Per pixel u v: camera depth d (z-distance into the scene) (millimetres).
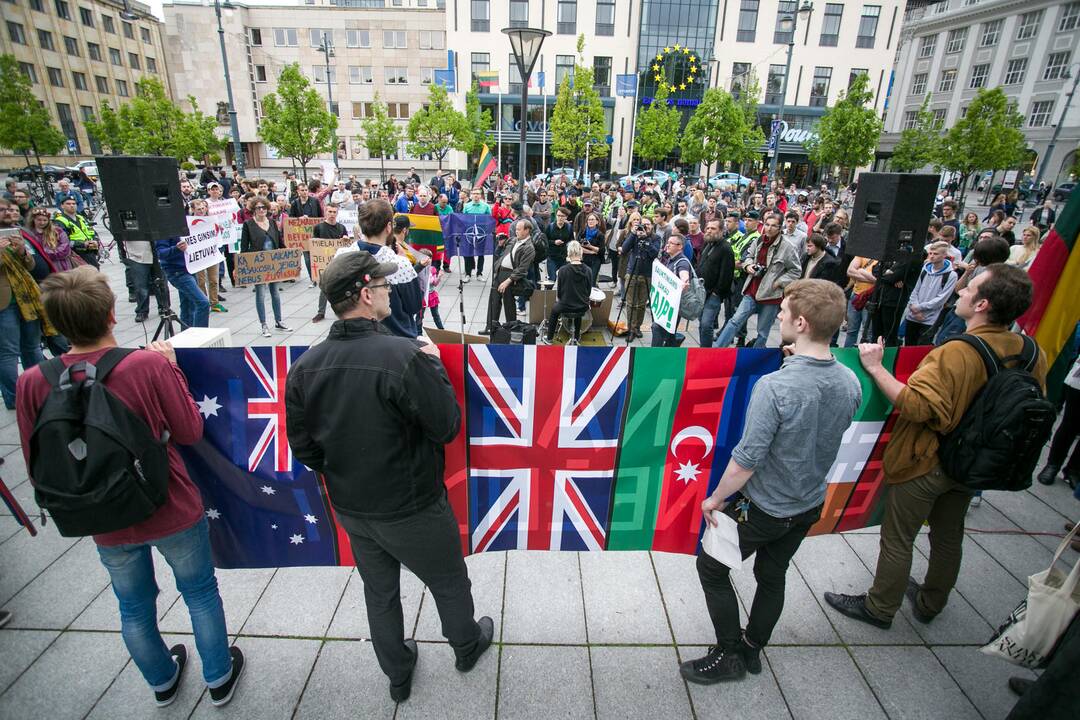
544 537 2963
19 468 4031
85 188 21688
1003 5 42250
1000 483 2283
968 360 2311
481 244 10156
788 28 38250
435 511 2094
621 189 15672
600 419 2705
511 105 39438
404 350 1895
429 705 2334
